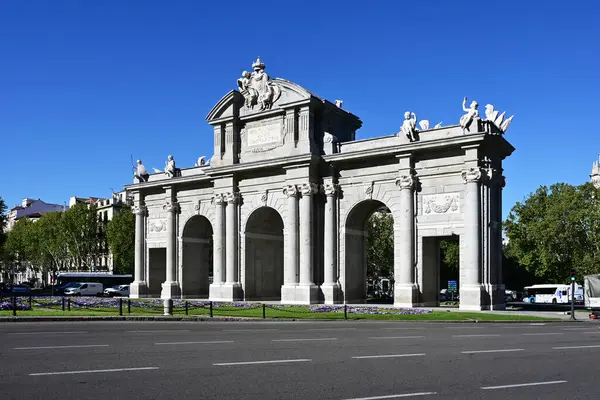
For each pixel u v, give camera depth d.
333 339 25.41
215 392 13.52
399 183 54.81
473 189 50.28
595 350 22.20
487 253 50.47
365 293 61.31
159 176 75.06
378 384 14.66
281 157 59.53
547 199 91.81
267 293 66.56
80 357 18.56
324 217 59.44
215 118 65.62
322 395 13.32
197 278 72.88
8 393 13.21
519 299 114.06
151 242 74.50
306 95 58.75
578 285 97.56
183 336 25.91
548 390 14.23
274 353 20.11
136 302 52.41
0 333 26.55
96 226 128.75
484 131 50.25
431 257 54.97
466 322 40.28
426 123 55.91
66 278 99.75
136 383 14.43
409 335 28.17
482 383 14.99
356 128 65.50
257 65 63.53
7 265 160.75
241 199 64.56
